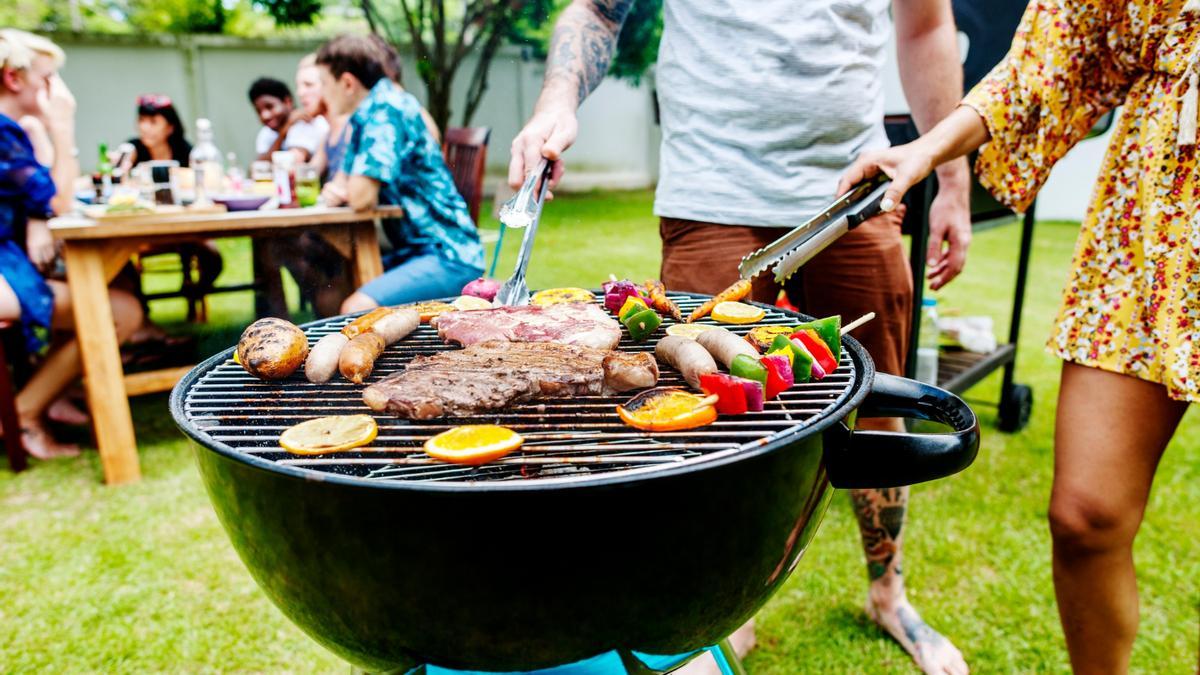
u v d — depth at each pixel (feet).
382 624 3.26
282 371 4.18
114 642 6.97
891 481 3.63
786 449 3.11
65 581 7.91
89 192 14.15
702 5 6.09
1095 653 4.99
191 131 34.47
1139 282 4.43
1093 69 4.79
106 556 8.39
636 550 2.96
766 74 5.84
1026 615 7.16
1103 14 4.55
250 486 3.15
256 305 15.69
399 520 2.88
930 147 4.71
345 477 2.84
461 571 2.95
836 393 3.78
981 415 12.21
